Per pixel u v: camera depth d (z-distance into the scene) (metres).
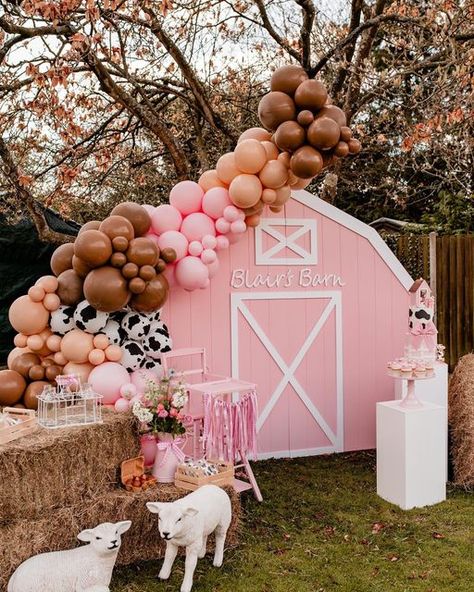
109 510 3.93
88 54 6.47
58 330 5.06
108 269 4.85
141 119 7.76
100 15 5.93
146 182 10.29
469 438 5.32
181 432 4.41
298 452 6.29
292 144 5.24
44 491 3.71
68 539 3.75
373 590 3.72
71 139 7.52
